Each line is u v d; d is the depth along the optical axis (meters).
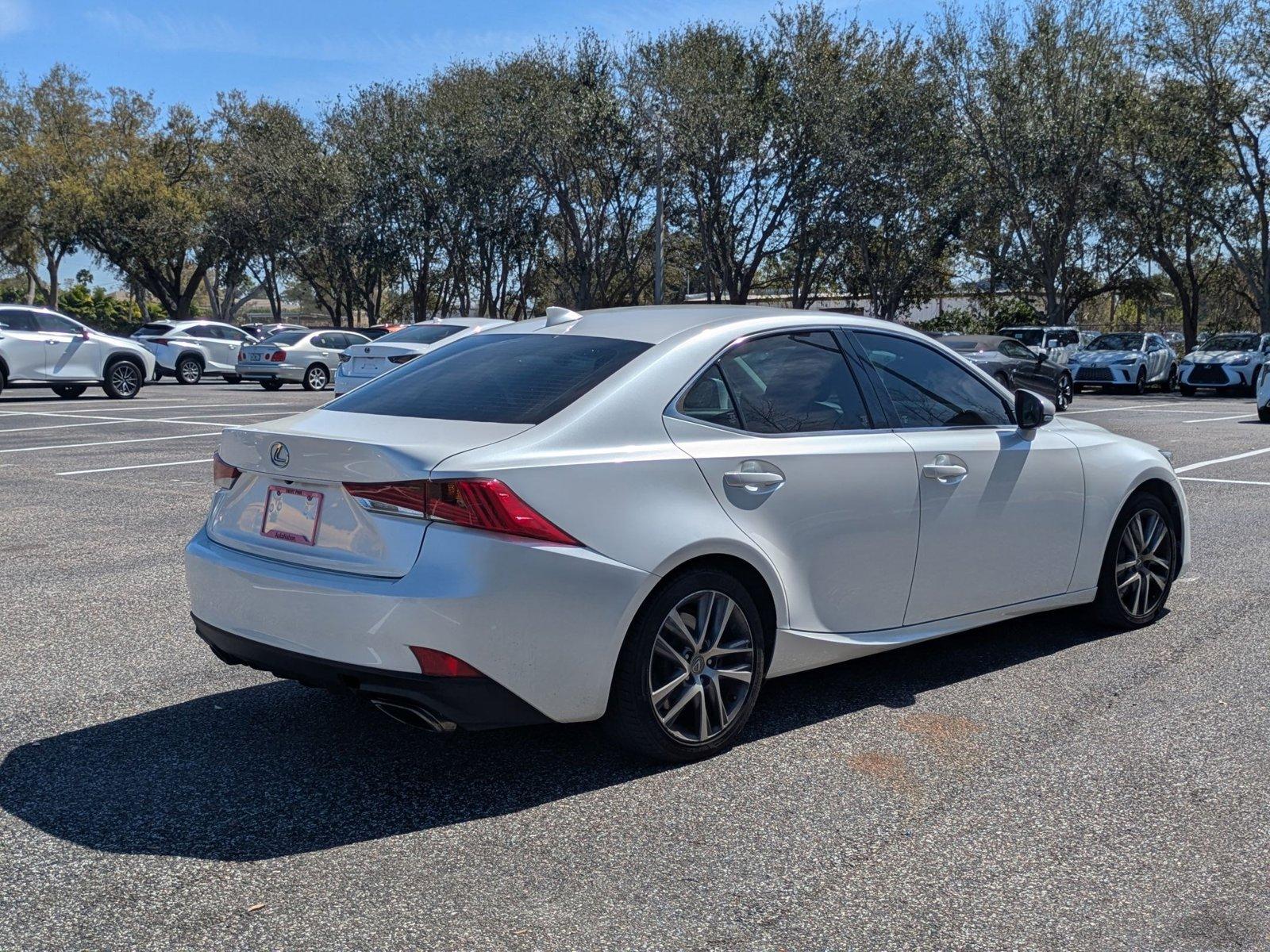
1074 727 4.33
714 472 3.93
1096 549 5.41
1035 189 40.16
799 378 4.39
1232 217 38.97
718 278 44.03
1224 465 12.57
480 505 3.45
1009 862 3.25
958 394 4.95
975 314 48.81
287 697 4.64
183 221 52.06
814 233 39.06
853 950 2.79
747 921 2.92
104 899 3.02
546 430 3.71
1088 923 2.92
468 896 3.05
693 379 4.06
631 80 39.78
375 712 4.48
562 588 3.54
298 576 3.63
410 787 3.76
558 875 3.16
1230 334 30.98
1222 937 2.85
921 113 37.75
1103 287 46.84
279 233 49.50
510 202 44.09
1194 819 3.53
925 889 3.09
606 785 3.79
